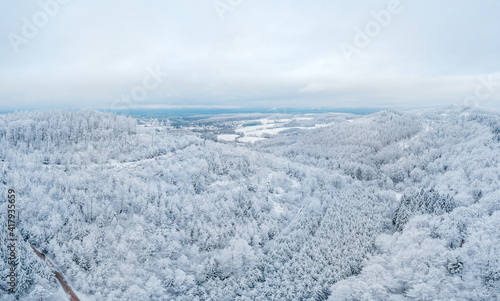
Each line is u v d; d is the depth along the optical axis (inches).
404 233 3206.2
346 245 3358.8
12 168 4815.5
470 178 5231.3
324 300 2765.7
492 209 3415.4
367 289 2498.8
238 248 3678.6
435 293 2213.3
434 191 4252.0
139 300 2906.0
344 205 4736.7
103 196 4338.1
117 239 3693.4
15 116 6663.4
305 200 5418.3
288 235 4175.7
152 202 4458.7
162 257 3676.2
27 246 3048.7
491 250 2422.5
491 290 2139.5
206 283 3272.6
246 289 3117.6
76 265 3147.1
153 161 5787.4
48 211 3791.8
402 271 2544.3
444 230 3038.9
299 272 3142.2
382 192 5374.0
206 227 4106.8
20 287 2664.9
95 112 7337.6
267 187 5654.5
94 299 2866.6
